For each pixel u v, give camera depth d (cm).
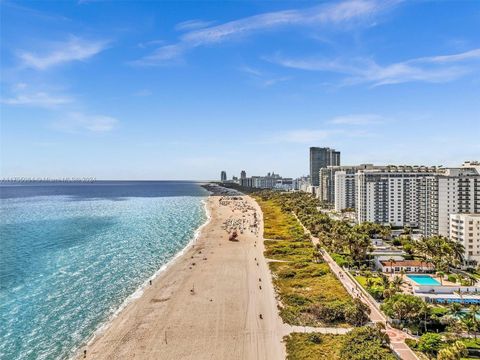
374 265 16475
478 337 8825
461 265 15662
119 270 15838
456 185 19512
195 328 10044
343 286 13500
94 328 10156
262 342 9194
